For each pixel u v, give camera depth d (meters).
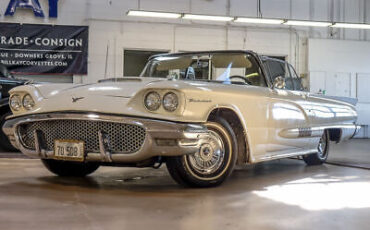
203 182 3.29
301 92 4.60
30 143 3.41
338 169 4.87
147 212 2.49
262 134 3.77
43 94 3.38
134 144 3.00
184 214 2.46
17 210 2.49
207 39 12.21
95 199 2.84
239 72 4.20
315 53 12.85
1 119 6.12
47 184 3.44
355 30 13.33
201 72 4.34
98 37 11.57
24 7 11.13
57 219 2.30
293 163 5.52
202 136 3.06
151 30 11.87
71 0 11.42
